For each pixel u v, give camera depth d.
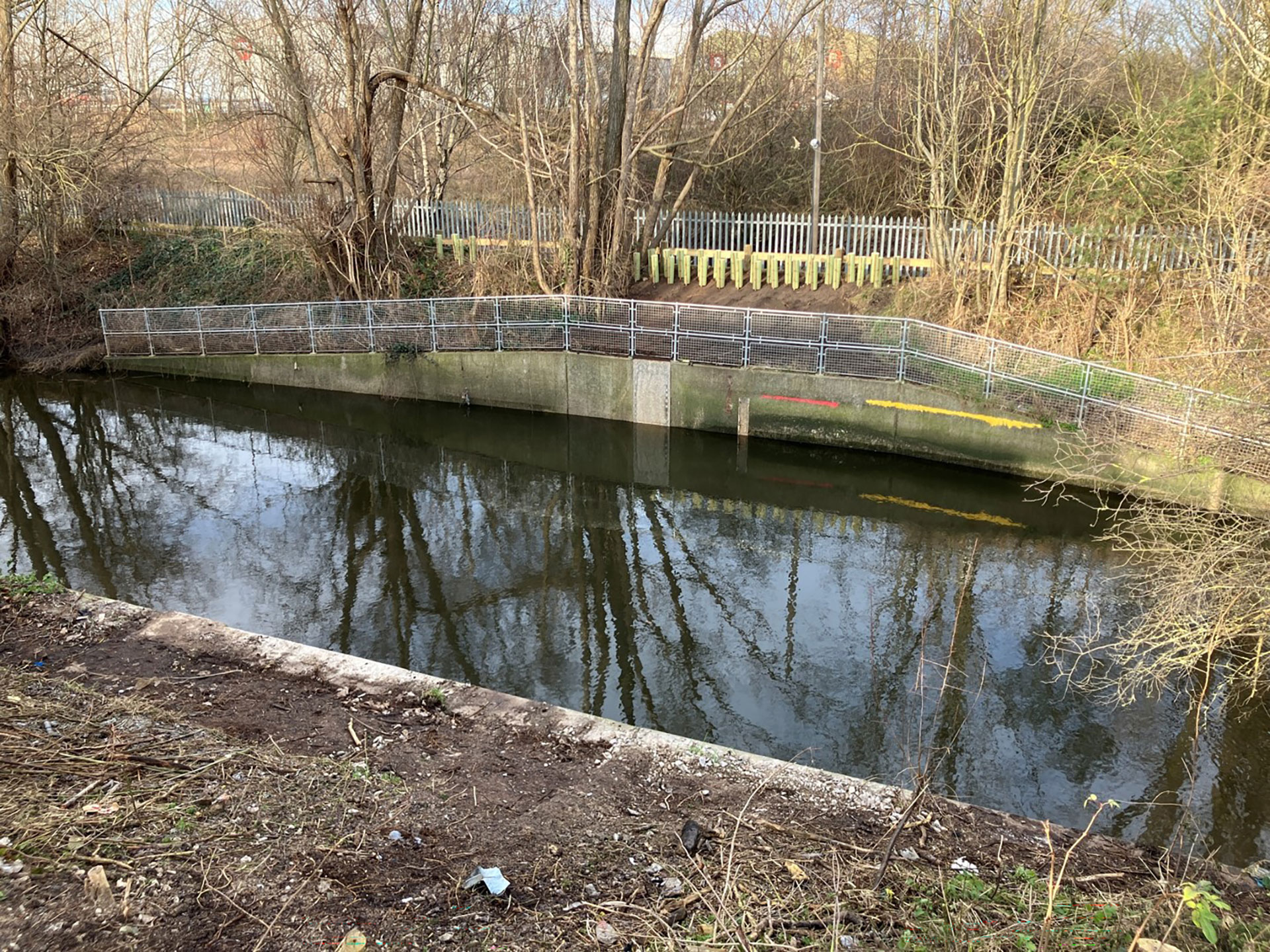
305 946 3.73
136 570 12.80
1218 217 13.55
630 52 22.08
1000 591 12.00
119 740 5.24
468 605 11.86
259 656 6.59
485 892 4.17
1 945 3.54
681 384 18.25
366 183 22.23
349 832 4.57
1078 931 3.95
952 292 17.97
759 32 23.31
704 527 14.67
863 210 24.58
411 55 21.91
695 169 22.44
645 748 5.59
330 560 13.35
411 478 17.16
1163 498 13.02
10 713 5.41
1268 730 8.84
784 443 17.69
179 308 22.05
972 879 4.43
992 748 8.65
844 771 8.27
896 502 15.42
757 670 10.22
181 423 20.41
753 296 21.06
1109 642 10.51
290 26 22.25
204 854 4.26
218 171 33.53
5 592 7.46
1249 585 8.51
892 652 10.56
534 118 23.89
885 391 16.47
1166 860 4.69
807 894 4.22
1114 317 16.23
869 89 25.03
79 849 4.15
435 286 23.42
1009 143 16.84
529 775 5.28
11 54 22.59
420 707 6.02
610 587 12.52
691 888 4.25
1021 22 16.67
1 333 23.50
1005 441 15.39
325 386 21.39
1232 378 11.59
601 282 20.89
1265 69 13.83
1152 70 19.62
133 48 35.47
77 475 17.25
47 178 23.17
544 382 19.52
